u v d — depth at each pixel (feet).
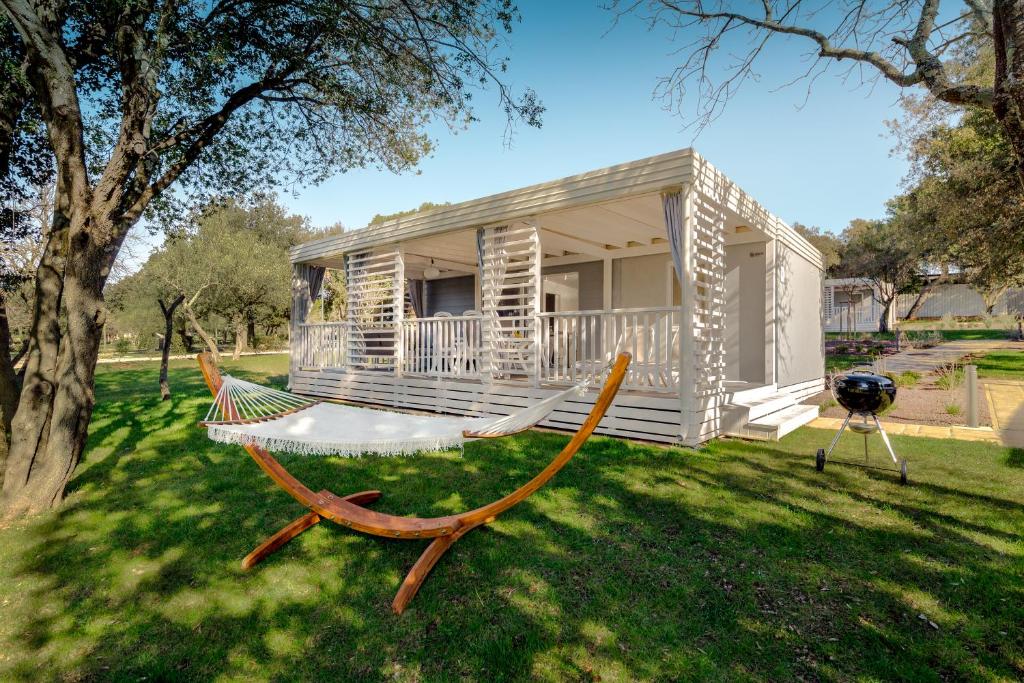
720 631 7.50
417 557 9.97
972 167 37.52
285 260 76.13
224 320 78.23
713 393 20.03
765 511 12.01
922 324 88.22
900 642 7.15
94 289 13.82
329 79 21.95
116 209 14.21
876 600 8.24
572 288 34.71
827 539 10.49
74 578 9.48
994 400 27.55
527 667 6.78
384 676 6.72
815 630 7.48
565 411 21.66
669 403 18.69
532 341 22.71
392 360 33.88
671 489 13.57
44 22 13.00
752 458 16.75
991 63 24.53
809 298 32.99
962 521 11.28
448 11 18.98
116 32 14.46
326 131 26.13
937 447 18.25
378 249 31.14
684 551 10.05
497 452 17.89
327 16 18.43
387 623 7.90
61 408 13.24
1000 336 71.92
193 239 64.34
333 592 8.82
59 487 13.12
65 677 6.86
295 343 37.42
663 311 19.24
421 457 17.31
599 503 12.61
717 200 19.90
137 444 19.58
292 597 8.71
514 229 24.48
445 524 9.51
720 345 20.86
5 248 23.99
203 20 18.08
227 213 77.10
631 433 19.75
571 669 6.72
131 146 13.67
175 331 77.71
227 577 9.39
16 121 16.44
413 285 46.60
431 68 20.89
